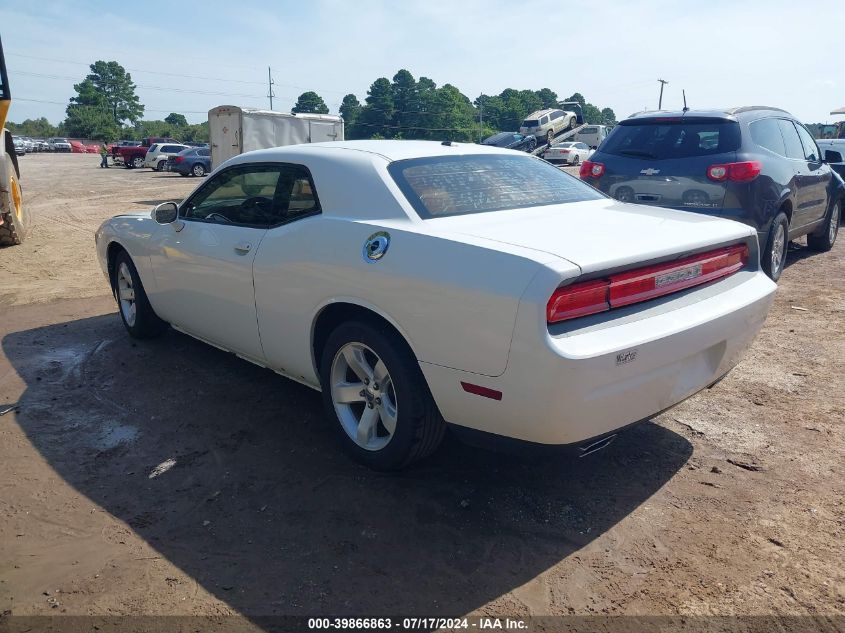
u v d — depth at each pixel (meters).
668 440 3.83
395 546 2.89
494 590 2.62
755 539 2.91
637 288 2.90
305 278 3.52
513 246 2.83
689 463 3.57
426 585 2.65
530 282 2.61
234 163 4.30
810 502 3.18
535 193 3.77
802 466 3.52
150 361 5.11
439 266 2.90
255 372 4.89
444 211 3.32
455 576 2.71
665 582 2.66
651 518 3.08
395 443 3.27
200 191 4.55
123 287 5.56
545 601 2.56
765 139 6.83
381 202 3.36
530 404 2.68
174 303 4.79
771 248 6.84
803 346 5.33
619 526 3.03
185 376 4.81
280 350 3.88
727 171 6.27
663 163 6.65
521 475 3.47
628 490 3.32
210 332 4.53
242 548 2.89
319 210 3.61
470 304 2.76
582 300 2.70
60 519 3.10
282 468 3.55
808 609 2.50
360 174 3.52
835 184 8.81
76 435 3.94
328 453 3.71
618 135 7.16
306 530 3.01
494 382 2.75
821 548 2.84
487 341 2.73
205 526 3.05
